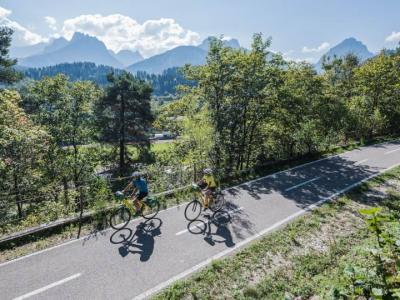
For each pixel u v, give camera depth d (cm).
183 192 1495
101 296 746
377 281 508
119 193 1105
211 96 2198
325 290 590
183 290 778
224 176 1744
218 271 864
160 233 1077
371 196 1488
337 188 1598
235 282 823
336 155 2409
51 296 740
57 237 1035
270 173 1892
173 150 2306
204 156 2036
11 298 732
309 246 1011
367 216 1245
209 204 1234
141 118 3806
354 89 4075
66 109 3066
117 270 851
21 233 1006
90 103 3512
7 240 973
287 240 1042
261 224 1170
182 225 1143
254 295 764
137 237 1045
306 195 1496
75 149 3072
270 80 2136
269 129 2433
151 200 1176
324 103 2697
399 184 1672
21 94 3120
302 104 2345
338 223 1187
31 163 2050
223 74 2089
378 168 1997
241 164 2456
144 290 774
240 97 2141
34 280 800
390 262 527
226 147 2288
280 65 2189
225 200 1420
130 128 3794
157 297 748
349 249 985
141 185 1135
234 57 2106
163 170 1702
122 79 3628
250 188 1605
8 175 1916
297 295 770
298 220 1195
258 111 2231
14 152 1859
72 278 811
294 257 936
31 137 1916
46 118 2961
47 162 2542
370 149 2638
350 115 3028
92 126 3459
